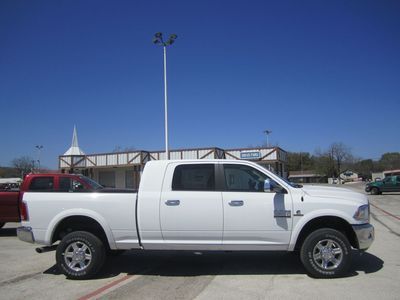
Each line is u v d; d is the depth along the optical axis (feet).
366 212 22.43
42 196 23.61
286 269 24.16
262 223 22.06
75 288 21.22
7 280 23.08
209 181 22.89
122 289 20.72
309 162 401.49
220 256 28.14
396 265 24.76
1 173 330.75
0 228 46.01
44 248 24.38
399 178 116.47
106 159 135.23
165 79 97.86
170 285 21.27
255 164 23.09
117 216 22.88
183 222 22.36
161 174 23.18
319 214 21.91
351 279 21.63
